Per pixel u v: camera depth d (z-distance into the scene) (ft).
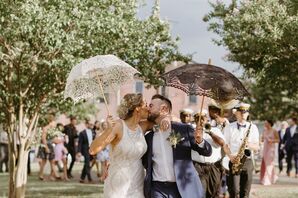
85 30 41.29
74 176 77.92
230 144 39.32
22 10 37.68
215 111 36.63
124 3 45.57
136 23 46.60
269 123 66.28
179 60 50.70
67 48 39.75
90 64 26.50
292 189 59.72
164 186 25.04
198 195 25.07
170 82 25.91
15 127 46.37
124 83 29.12
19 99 44.75
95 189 59.47
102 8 43.91
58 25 38.58
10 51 40.83
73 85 27.96
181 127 25.66
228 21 49.60
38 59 41.65
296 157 77.20
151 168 25.23
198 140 25.11
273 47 47.34
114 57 27.14
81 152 68.85
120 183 25.18
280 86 54.19
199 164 34.53
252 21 46.55
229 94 26.12
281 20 46.14
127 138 25.18
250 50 49.55
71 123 74.59
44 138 66.59
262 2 47.60
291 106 134.82
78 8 41.19
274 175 66.54
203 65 26.43
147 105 26.11
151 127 26.35
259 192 56.34
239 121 39.68
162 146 25.27
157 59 49.88
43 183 66.49
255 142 39.29
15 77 46.24
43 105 49.80
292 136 77.61
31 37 39.52
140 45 46.96
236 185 38.01
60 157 71.56
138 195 25.40
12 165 46.52
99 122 73.67
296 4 48.06
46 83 44.65
